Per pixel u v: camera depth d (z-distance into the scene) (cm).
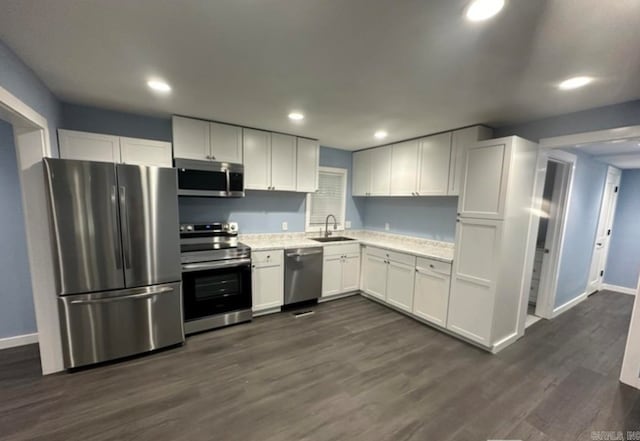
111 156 272
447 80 200
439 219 379
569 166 334
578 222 376
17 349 257
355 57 172
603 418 188
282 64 184
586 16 125
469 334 281
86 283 228
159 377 222
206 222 356
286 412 187
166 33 151
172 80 212
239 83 215
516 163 254
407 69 186
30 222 211
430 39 150
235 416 183
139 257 247
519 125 297
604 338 303
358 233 500
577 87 203
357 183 474
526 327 329
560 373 238
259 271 338
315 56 173
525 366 247
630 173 457
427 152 354
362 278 427
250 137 343
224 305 308
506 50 158
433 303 316
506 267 265
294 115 291
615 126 235
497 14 126
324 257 391
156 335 258
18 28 147
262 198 398
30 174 211
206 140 315
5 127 250
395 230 445
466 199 283
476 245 274
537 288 400
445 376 230
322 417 183
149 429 171
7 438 163
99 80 214
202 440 164
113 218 235
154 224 252
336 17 133
